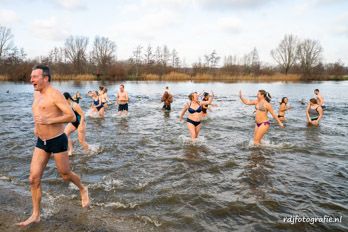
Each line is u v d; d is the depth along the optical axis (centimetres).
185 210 480
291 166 700
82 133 798
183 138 969
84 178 609
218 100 2380
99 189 554
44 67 410
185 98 2553
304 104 2125
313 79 6856
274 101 2422
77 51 7238
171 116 1468
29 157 740
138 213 468
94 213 464
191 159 743
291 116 1505
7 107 1800
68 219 443
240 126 1199
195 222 445
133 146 862
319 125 1237
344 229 433
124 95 1476
